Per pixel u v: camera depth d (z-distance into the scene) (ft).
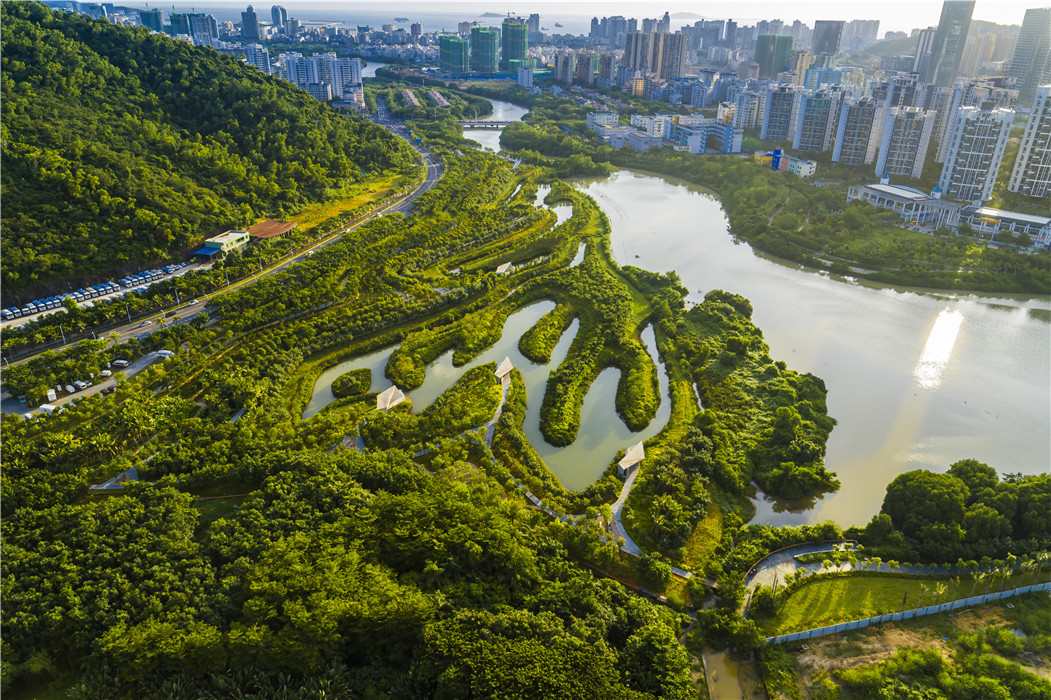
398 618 415.85
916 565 521.65
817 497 627.05
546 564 497.05
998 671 421.18
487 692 366.02
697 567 527.40
